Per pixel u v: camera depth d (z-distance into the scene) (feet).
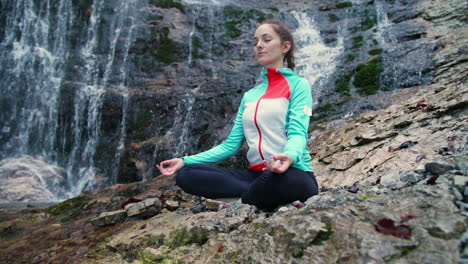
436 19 25.79
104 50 32.94
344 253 3.98
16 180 23.72
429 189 4.73
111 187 14.78
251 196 6.72
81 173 26.89
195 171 7.32
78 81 30.89
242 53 31.83
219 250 5.35
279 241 4.68
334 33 31.89
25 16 32.63
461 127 9.05
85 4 33.94
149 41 32.09
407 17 28.45
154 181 15.28
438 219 3.98
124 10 34.17
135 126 27.45
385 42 26.89
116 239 6.98
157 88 29.04
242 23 34.32
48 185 24.79
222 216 6.47
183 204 9.53
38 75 30.63
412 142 9.40
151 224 7.46
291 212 5.32
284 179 6.38
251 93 7.82
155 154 24.62
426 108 11.05
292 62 7.93
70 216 11.61
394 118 12.23
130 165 25.18
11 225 11.12
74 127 28.66
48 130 28.86
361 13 32.53
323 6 35.40
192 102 26.45
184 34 33.19
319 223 4.59
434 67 18.85
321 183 10.11
